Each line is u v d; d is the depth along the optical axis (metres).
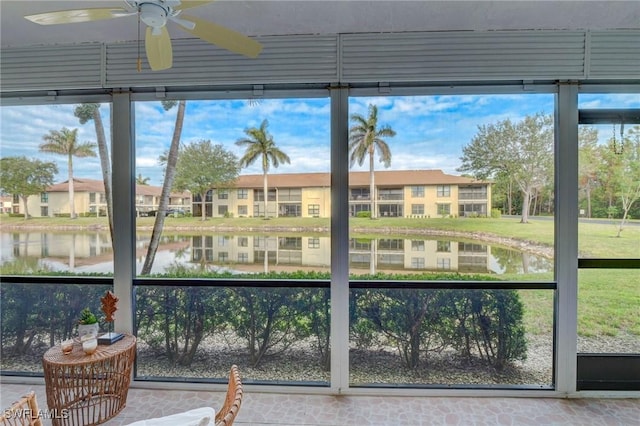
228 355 2.61
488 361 2.50
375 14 2.23
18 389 2.54
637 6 2.12
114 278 2.58
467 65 2.39
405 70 2.41
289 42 2.45
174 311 2.63
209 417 1.27
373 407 2.30
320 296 2.56
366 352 2.53
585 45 2.35
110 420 2.14
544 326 2.47
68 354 2.10
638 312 2.45
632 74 2.34
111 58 2.53
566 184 2.40
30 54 2.57
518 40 2.37
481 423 2.12
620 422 2.13
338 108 2.47
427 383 2.50
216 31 1.60
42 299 2.70
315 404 2.34
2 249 2.71
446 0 2.10
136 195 2.64
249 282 2.58
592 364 2.44
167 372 2.61
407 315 2.54
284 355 2.58
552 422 2.13
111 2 2.11
